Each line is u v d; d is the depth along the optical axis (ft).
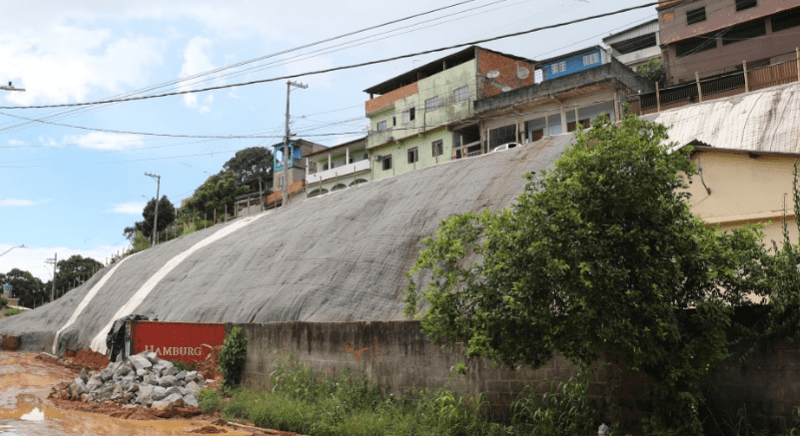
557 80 122.52
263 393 54.13
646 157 28.89
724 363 29.94
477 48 142.00
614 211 28.09
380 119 164.14
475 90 139.44
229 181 235.81
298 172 202.90
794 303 27.55
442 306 33.58
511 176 72.95
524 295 29.04
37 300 329.31
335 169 173.27
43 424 45.80
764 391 28.60
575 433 32.99
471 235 34.32
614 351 27.94
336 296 66.44
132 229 251.39
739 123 67.36
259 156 249.75
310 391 49.88
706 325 27.58
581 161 29.43
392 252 69.87
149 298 103.81
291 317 66.85
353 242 76.84
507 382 38.24
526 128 131.44
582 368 31.89
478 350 31.48
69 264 310.65
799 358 27.76
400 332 45.47
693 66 118.32
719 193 45.19
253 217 127.44
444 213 71.72
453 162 90.12
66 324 121.70
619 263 28.25
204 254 111.14
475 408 39.01
